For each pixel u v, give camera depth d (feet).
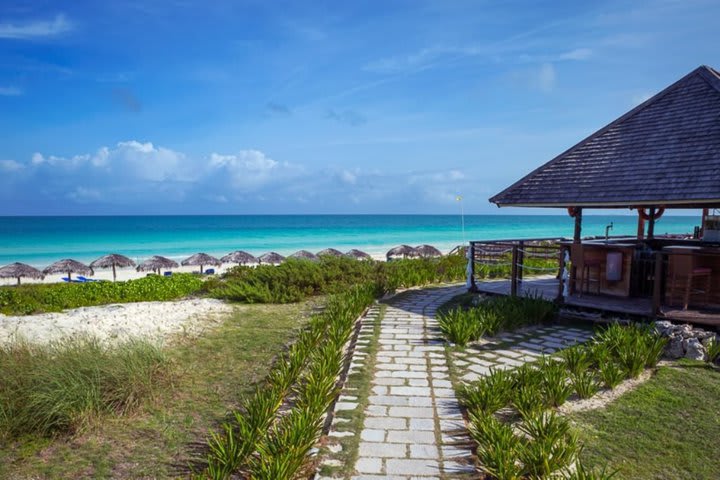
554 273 58.18
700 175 31.30
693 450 16.65
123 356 22.44
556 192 37.96
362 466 15.58
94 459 16.87
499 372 21.45
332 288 48.19
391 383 22.97
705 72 38.45
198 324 35.14
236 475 15.48
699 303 32.71
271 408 18.79
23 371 20.75
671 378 23.07
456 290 49.60
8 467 16.47
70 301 47.65
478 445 16.80
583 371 22.85
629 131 39.09
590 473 13.69
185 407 20.95
